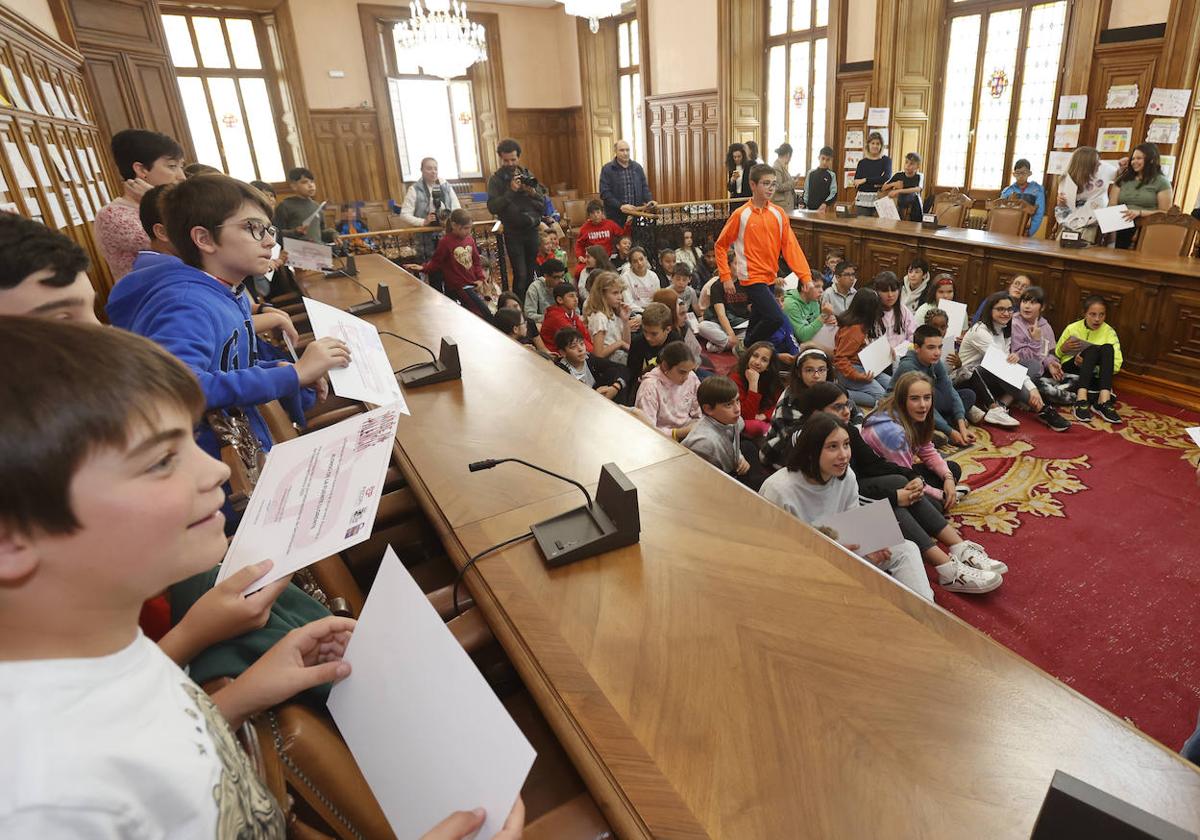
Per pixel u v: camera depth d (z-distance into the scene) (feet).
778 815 2.00
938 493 8.87
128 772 1.22
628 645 2.72
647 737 2.29
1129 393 12.56
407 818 1.78
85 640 1.29
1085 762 2.11
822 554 3.26
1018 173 17.95
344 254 13.94
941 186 22.82
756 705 2.39
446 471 4.31
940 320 12.37
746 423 9.85
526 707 3.40
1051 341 12.68
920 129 22.20
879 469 8.11
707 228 22.35
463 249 14.88
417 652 1.94
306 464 2.81
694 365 8.95
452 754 1.73
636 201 22.07
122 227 6.22
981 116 21.15
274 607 2.36
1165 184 14.66
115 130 17.84
